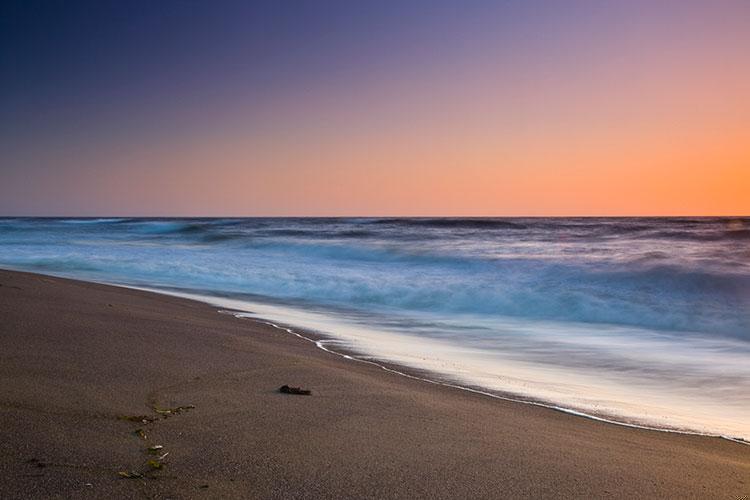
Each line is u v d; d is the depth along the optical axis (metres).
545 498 4.07
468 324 14.40
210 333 10.22
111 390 5.98
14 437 4.39
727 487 4.58
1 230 59.72
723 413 7.53
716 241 33.84
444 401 6.87
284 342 10.37
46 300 11.95
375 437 5.16
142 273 23.16
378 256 28.59
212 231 54.31
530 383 8.62
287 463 4.39
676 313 14.79
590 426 6.39
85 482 3.77
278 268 24.53
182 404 5.79
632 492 4.31
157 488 3.79
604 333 13.38
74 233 53.28
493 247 31.36
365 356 9.84
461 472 4.45
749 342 12.41
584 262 21.36
